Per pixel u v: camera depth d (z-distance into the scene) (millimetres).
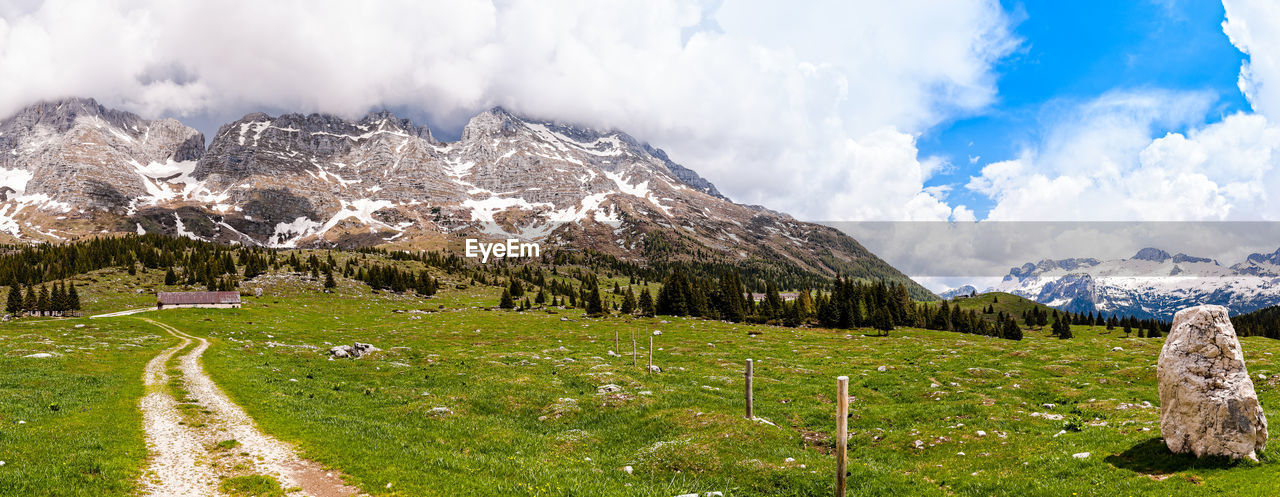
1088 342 95375
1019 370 55375
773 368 60656
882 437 29234
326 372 53750
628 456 27281
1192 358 20406
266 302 161750
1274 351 65500
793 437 29547
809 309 153500
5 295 156875
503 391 41688
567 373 50875
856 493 21656
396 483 20391
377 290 197375
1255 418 19031
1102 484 19203
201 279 184875
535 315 149750
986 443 25828
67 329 93000
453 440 28531
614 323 130875
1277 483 16719
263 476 20938
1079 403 37000
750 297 165250
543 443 29156
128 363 55719
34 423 27406
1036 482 20219
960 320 145500
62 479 19188
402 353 67312
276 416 31375
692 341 96750
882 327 121000
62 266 196750
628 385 45469
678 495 20906
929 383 48344
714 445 26953
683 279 157375
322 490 19844
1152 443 21703
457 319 139375
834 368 61406
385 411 35938
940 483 22125
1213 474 18297
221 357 62125
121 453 22922
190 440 25875
